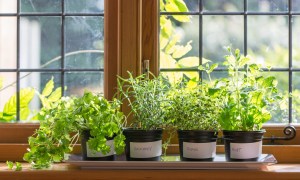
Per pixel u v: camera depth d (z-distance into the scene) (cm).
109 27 181
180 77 187
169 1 189
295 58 189
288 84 188
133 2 178
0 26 195
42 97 193
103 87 188
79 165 152
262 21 189
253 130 157
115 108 160
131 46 178
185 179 149
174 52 189
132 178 150
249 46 189
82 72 192
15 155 177
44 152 153
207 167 152
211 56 189
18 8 194
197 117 158
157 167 153
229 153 155
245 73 166
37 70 193
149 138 155
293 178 149
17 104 193
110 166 153
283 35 189
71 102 164
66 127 153
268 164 152
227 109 154
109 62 180
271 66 177
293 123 186
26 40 194
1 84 194
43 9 193
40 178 150
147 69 176
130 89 178
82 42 192
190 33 190
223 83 187
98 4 191
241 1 190
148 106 159
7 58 195
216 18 189
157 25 183
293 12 189
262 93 160
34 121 192
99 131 150
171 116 159
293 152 174
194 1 190
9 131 184
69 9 192
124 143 156
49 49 193
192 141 155
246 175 149
